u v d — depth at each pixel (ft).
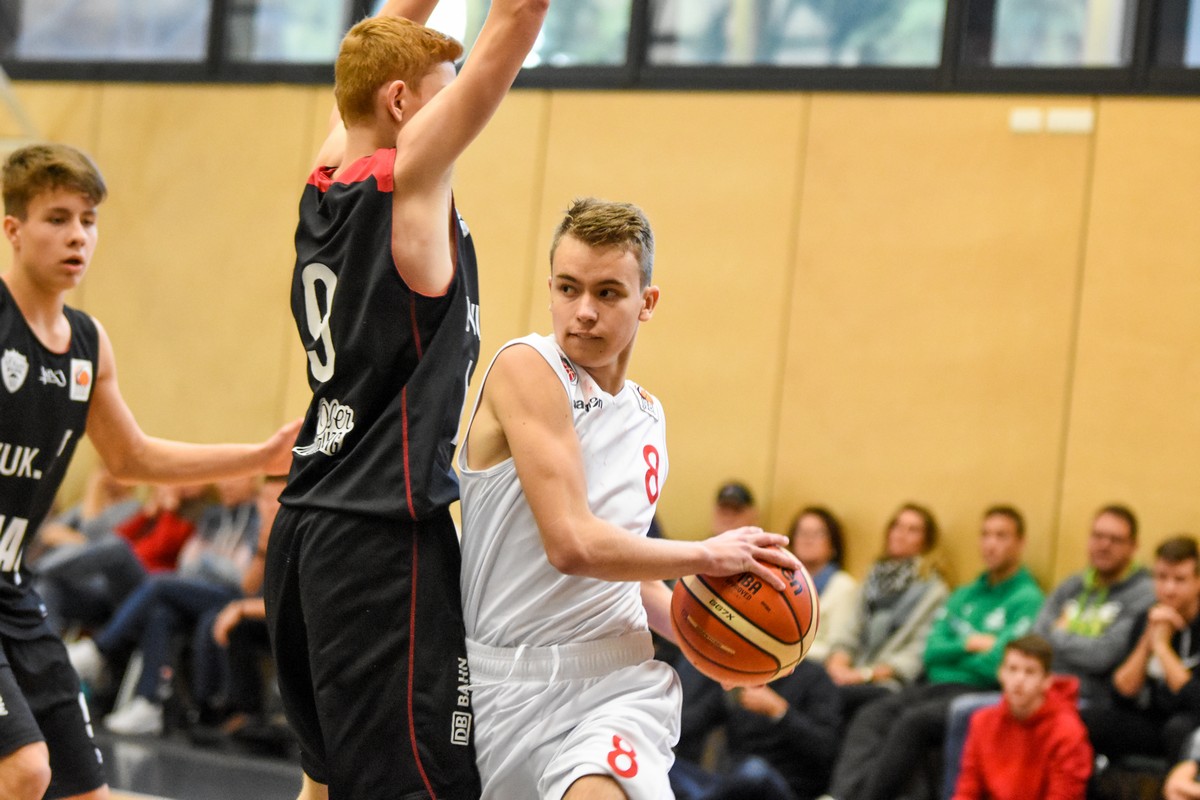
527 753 13.66
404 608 13.60
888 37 40.06
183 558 40.14
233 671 36.88
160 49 47.93
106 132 47.83
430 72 14.48
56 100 48.39
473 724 13.96
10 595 17.54
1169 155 36.81
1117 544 31.42
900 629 34.19
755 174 40.75
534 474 13.33
